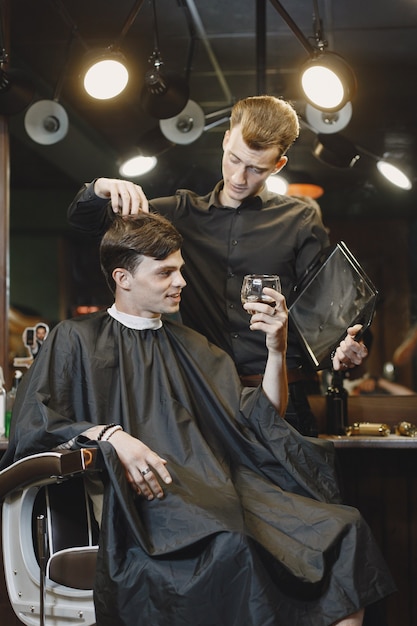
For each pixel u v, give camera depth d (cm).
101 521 192
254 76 379
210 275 257
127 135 397
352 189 378
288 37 367
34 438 202
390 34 363
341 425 282
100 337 220
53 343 217
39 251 385
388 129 377
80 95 391
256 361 255
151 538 191
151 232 216
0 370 282
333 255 249
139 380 217
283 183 371
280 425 212
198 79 383
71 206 243
